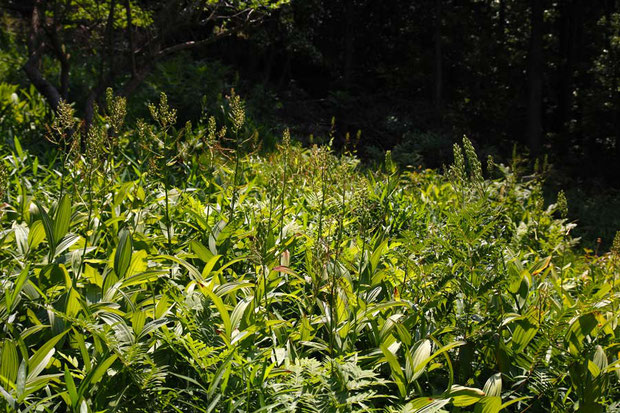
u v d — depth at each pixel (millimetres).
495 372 3299
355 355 2910
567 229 6691
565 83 25984
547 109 27422
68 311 2818
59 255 3387
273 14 19422
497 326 3309
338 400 2646
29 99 9812
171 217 4574
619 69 22703
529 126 22453
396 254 3941
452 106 22766
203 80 12398
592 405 2965
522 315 3299
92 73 12062
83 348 2512
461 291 3344
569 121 25781
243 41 21359
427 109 21703
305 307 3467
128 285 3199
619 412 2992
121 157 6211
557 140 24641
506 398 3225
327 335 3463
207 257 3682
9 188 5156
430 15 25641
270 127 14250
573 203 15117
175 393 2654
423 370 2875
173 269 3621
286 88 21797
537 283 4137
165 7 9039
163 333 2863
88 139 3654
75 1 9258
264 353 2857
